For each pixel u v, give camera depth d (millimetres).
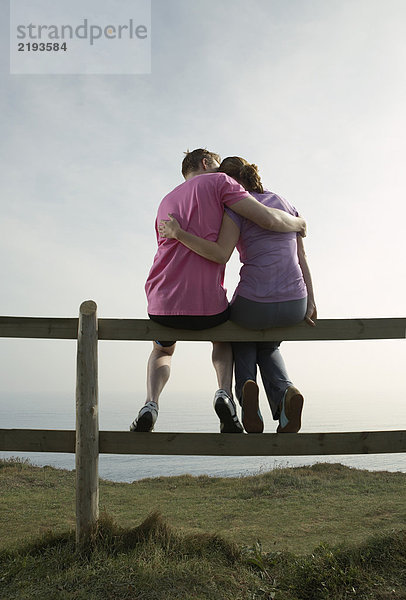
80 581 2295
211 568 2529
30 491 14727
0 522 9570
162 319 2736
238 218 2691
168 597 2195
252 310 2684
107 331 2850
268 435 2754
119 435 2787
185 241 2574
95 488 2732
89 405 2730
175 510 14594
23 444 2832
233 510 14570
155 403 2779
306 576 2496
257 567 2695
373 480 19906
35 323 2873
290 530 10938
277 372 2875
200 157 2963
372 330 2912
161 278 2725
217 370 2881
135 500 16828
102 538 2670
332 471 22406
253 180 2842
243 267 2793
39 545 2787
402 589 2299
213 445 2766
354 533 10039
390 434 2840
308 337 2875
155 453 2771
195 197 2648
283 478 20688
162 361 2949
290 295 2711
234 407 2777
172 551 2625
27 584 2318
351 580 2377
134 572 2357
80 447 2703
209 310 2664
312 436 2770
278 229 2682
